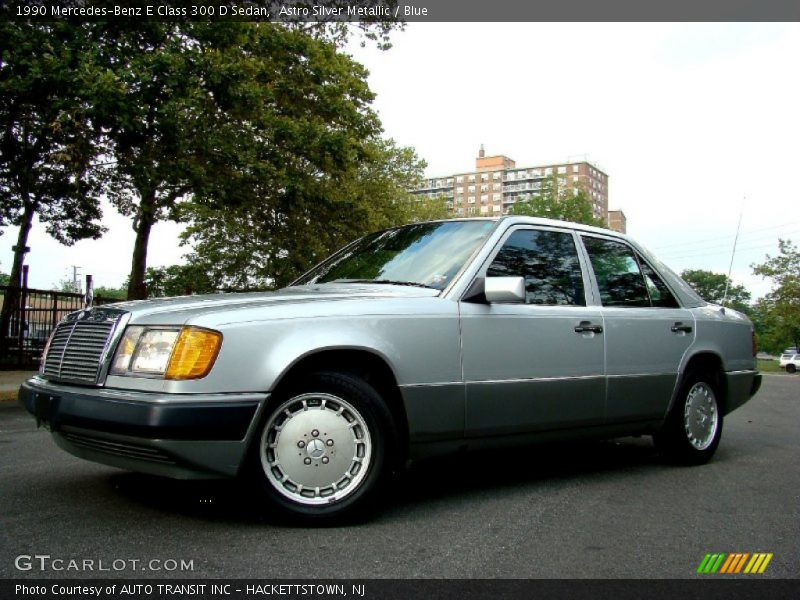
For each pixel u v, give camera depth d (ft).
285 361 10.72
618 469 16.96
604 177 519.19
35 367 48.08
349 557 9.74
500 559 9.93
